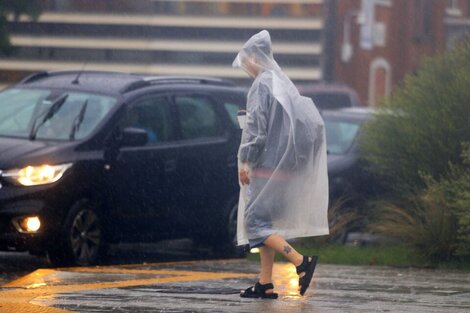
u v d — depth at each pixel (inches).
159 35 4114.2
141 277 1055.0
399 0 4790.8
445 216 1236.5
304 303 850.1
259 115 869.8
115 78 1390.3
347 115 1668.3
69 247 1242.6
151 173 1332.4
